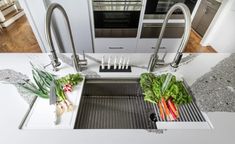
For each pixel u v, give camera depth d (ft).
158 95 3.05
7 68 3.57
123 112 3.36
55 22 6.63
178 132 2.49
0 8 13.05
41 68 3.56
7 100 2.90
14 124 2.55
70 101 2.92
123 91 3.74
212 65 3.77
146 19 6.84
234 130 2.52
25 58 3.87
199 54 4.10
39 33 6.89
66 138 2.39
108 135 2.43
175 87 3.05
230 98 3.00
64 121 2.61
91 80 3.57
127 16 6.70
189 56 4.03
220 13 8.94
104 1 6.15
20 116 2.65
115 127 3.04
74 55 3.25
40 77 3.17
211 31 9.76
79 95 3.05
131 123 3.10
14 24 12.93
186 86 3.28
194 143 2.35
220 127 2.56
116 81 3.57
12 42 10.70
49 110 2.75
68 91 3.08
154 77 3.37
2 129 2.48
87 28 7.13
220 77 3.44
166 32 7.36
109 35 7.43
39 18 6.36
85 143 2.33
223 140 2.39
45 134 2.43
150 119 3.04
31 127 2.51
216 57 4.02
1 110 2.74
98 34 7.36
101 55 4.08
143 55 4.10
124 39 7.64
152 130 2.51
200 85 3.26
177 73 3.54
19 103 2.86
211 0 9.59
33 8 6.05
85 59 3.69
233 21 8.40
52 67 3.59
